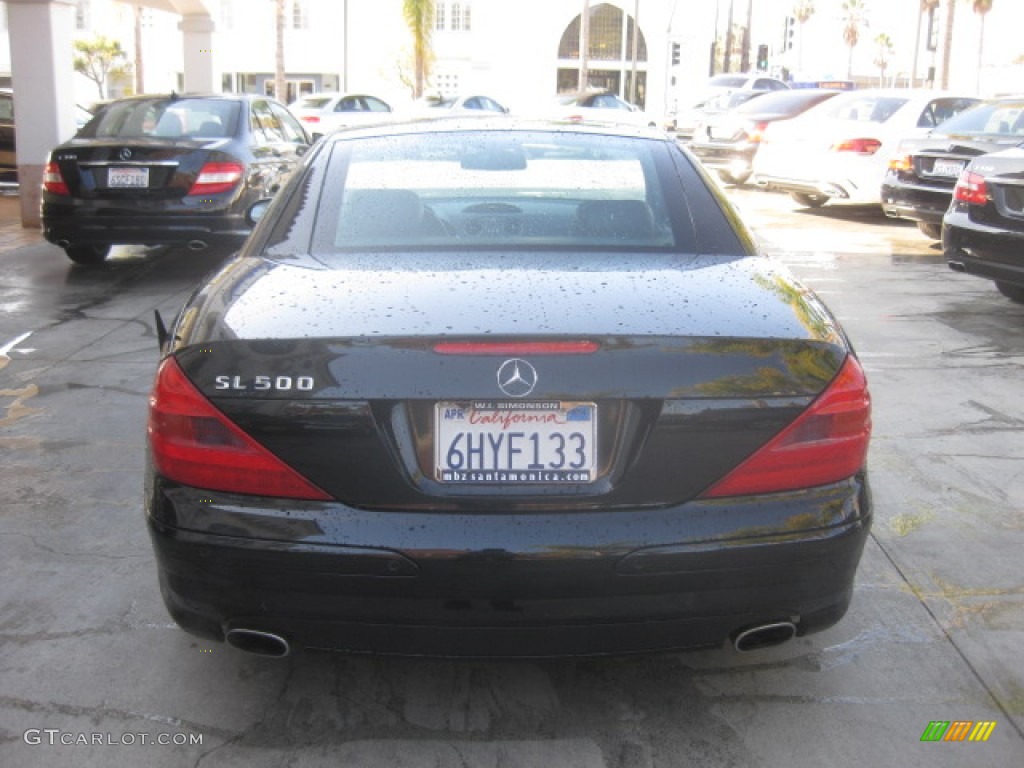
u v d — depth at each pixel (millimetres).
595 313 2365
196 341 2369
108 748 2533
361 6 43562
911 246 10469
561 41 44812
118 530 3734
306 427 2227
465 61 44312
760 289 2611
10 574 3395
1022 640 3066
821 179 12539
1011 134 9320
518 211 3021
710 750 2553
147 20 45844
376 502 2244
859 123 12500
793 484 2316
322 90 44719
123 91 45781
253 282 2635
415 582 2225
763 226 12078
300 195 3127
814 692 2799
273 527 2246
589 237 2930
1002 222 6684
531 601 2240
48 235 7887
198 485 2312
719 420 2248
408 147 3379
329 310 2398
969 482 4258
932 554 3619
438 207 3037
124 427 4801
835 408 2332
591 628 2283
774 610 2346
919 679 2863
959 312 7273
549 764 2498
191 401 2291
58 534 3695
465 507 2234
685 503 2270
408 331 2264
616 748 2561
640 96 45719
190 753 2523
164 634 3051
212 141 7961
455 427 2229
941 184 9812
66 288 7961
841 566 2365
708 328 2330
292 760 2504
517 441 2232
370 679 2844
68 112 11102
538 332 2248
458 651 2318
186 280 8352
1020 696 2787
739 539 2260
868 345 6359
